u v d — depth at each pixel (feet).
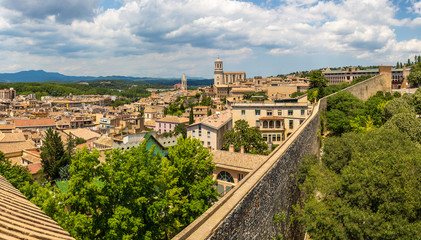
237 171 130.93
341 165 112.37
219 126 247.09
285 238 85.05
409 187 77.71
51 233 33.99
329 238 78.59
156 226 78.79
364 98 310.04
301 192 108.78
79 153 76.13
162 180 82.48
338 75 556.92
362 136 125.70
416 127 147.74
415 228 71.31
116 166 76.48
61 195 80.59
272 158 81.92
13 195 43.96
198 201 86.28
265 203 69.21
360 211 77.05
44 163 215.72
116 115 582.35
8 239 27.04
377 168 83.46
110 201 74.18
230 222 49.06
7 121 486.38
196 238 39.40
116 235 66.64
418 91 209.15
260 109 236.84
